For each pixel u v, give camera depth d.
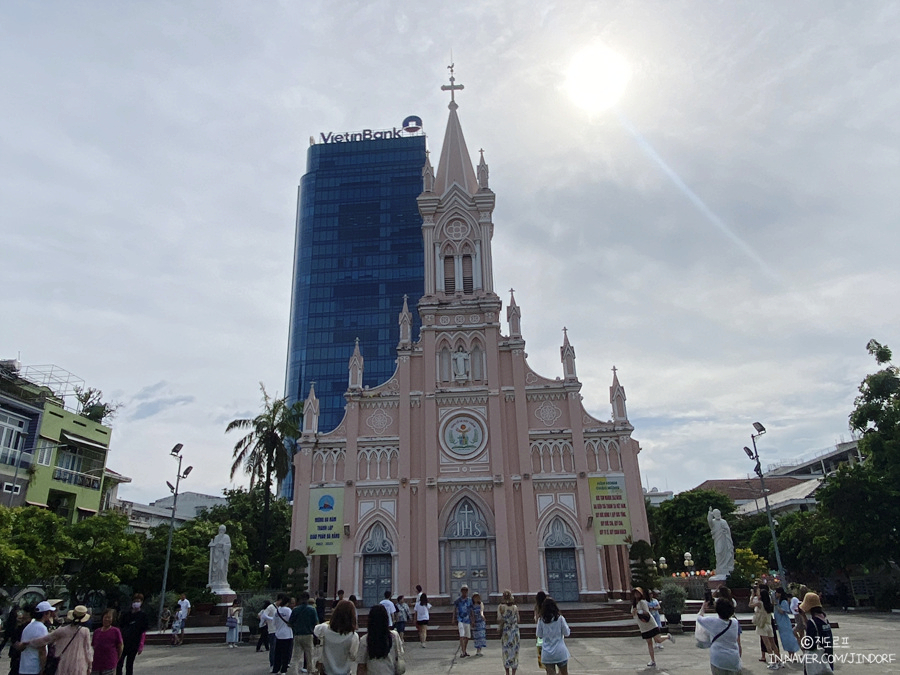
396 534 41.53
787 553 54.34
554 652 14.45
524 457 42.69
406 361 45.72
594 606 36.03
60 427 51.00
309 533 41.47
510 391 44.75
